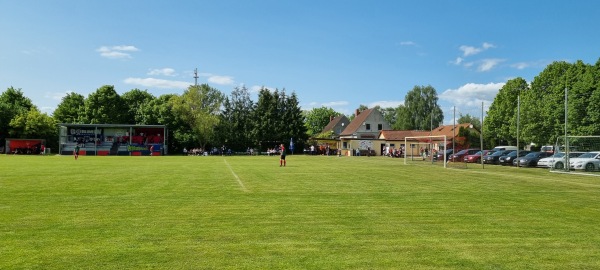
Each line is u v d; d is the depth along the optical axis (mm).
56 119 77250
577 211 10898
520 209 11156
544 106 55219
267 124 75438
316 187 16266
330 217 9766
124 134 68938
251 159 47406
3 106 69750
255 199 12695
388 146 74125
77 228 8359
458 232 8273
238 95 79625
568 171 28844
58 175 21062
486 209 11102
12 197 12742
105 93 76875
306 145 78750
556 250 7004
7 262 6055
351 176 22219
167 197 12984
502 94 71500
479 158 44750
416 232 8242
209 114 75625
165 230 8250
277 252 6730
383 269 5926
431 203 12133
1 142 69688
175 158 49062
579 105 48312
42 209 10578
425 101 101812
